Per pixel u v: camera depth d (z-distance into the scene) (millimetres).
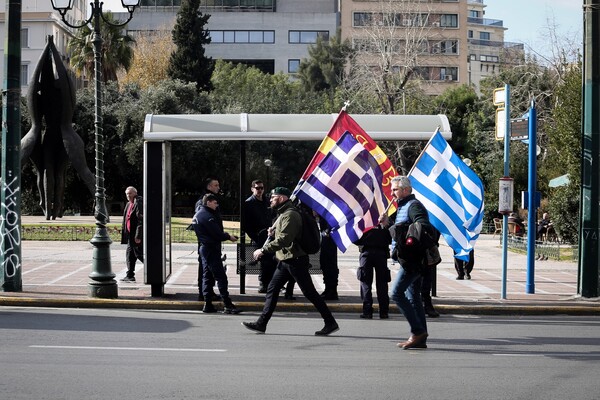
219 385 7625
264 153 20062
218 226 13102
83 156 35688
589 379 8219
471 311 13930
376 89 45656
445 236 13633
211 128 14102
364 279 12875
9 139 14602
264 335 10859
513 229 32750
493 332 11586
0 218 14633
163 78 74188
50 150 36844
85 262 21391
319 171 11703
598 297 15094
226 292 13062
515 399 7297
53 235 30062
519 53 52969
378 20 60219
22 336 10320
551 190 34625
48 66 36031
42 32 78875
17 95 14672
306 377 8070
